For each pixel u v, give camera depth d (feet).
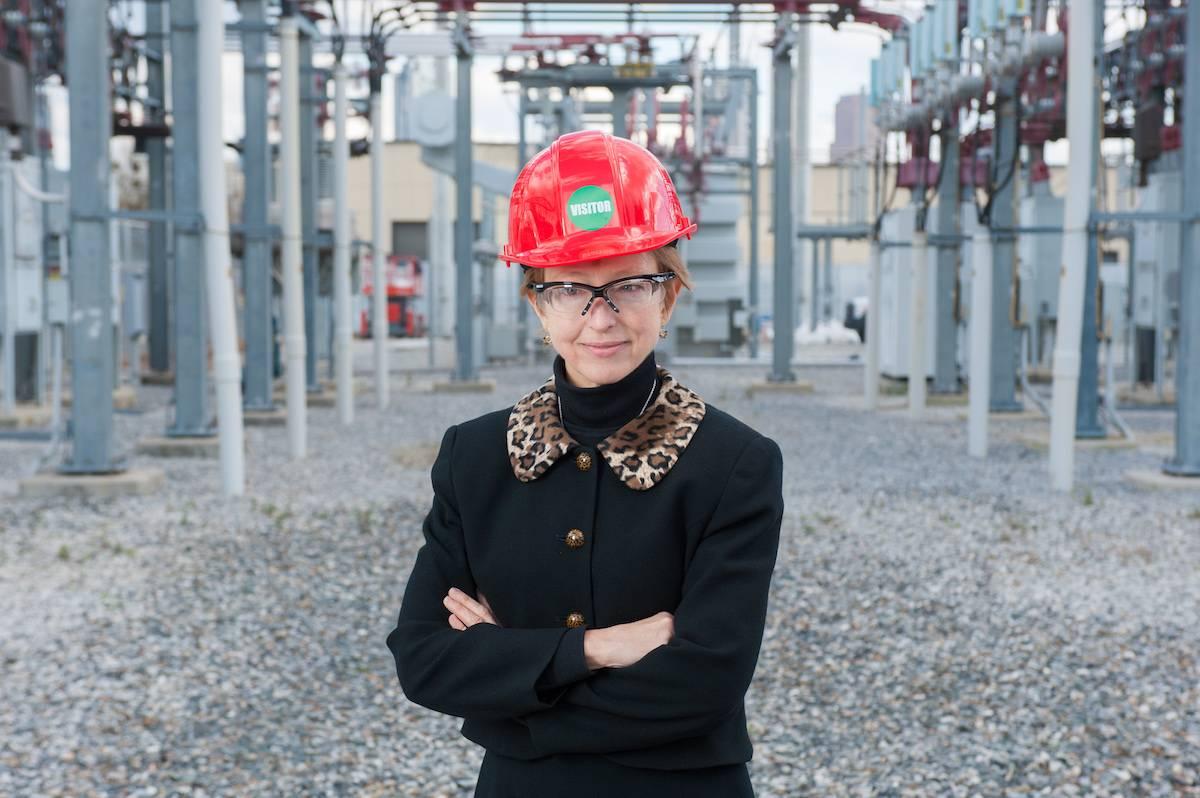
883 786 12.83
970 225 61.52
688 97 88.99
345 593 20.76
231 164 75.31
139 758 13.58
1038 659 16.81
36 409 47.96
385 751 13.89
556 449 5.44
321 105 73.61
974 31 39.91
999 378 49.80
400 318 141.69
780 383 63.72
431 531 5.79
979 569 22.15
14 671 16.47
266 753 13.79
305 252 58.59
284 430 45.65
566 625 5.40
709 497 5.29
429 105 80.23
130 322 62.08
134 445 40.60
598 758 5.32
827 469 35.29
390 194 155.84
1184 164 30.81
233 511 28.19
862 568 22.33
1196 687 15.52
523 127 83.76
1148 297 57.36
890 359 67.21
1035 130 53.83
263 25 40.70
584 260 5.22
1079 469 34.96
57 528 26.14
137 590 20.75
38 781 12.94
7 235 45.60
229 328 30.50
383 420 49.37
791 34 59.98
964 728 14.40
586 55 73.87
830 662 16.99
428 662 5.40
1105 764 13.21
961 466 35.76
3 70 43.32
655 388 5.57
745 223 151.64
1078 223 30.58
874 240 53.52
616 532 5.37
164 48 64.08
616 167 5.33
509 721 5.46
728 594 5.18
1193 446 31.60
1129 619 18.67
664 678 5.06
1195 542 24.38
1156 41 50.03
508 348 87.30
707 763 5.29
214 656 17.24
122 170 82.64
